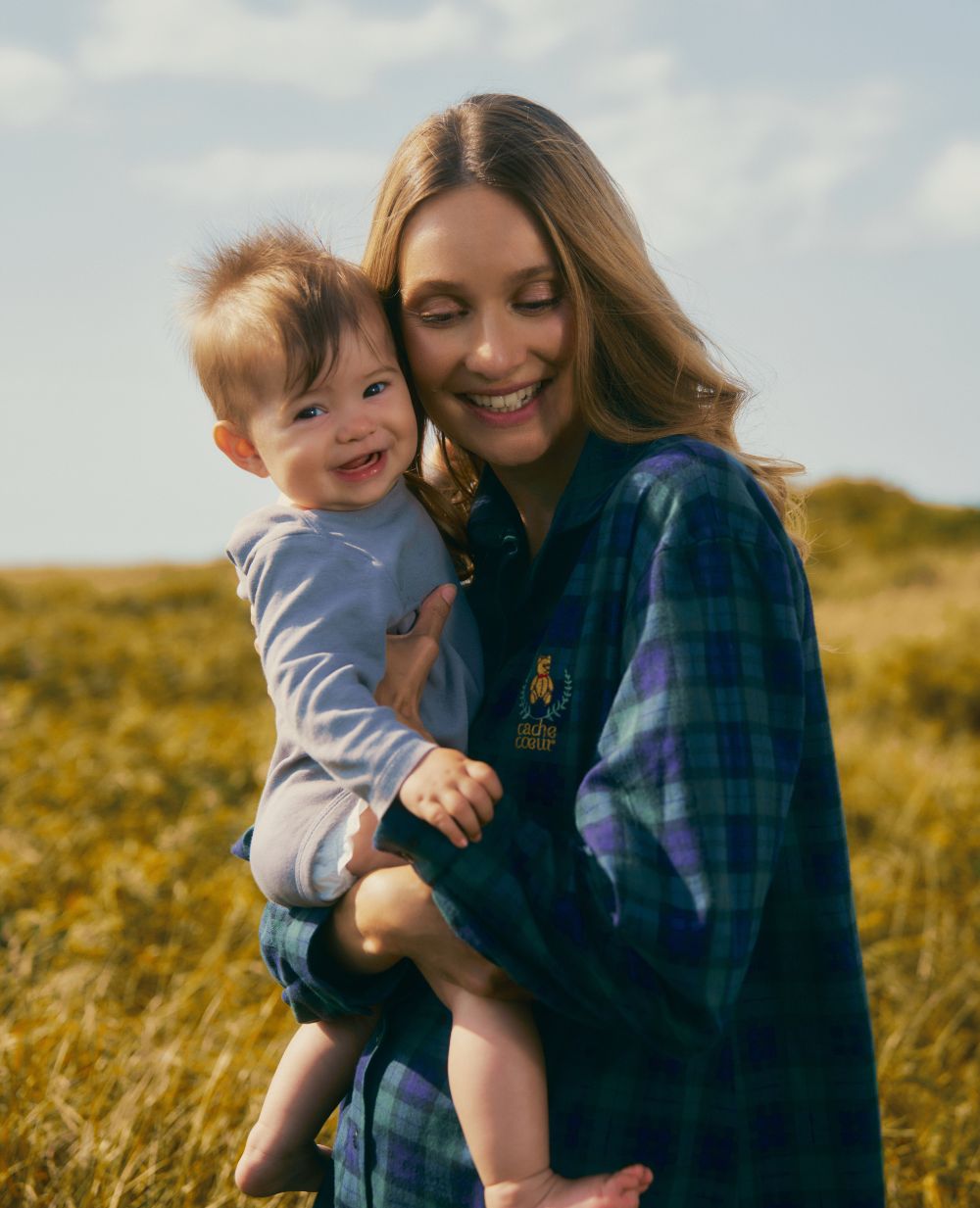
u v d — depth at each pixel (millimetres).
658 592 1681
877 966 5176
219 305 2129
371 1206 1861
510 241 1900
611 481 1876
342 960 1896
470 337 1944
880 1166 1796
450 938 1729
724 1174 1730
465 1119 1725
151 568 31172
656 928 1547
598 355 1964
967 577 23328
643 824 1599
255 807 7375
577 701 1776
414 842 1668
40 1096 3529
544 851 1651
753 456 2127
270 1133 2082
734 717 1634
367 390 2064
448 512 2295
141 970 4848
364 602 1964
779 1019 1809
